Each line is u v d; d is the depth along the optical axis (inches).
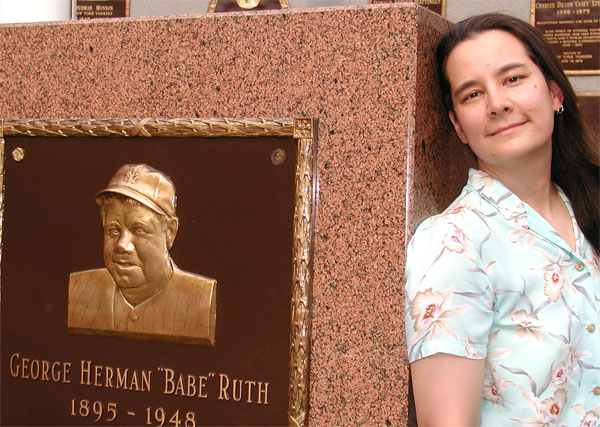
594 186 60.9
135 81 65.3
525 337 50.7
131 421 64.7
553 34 110.7
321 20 59.1
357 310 57.5
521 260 52.1
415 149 57.0
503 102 53.1
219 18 62.4
